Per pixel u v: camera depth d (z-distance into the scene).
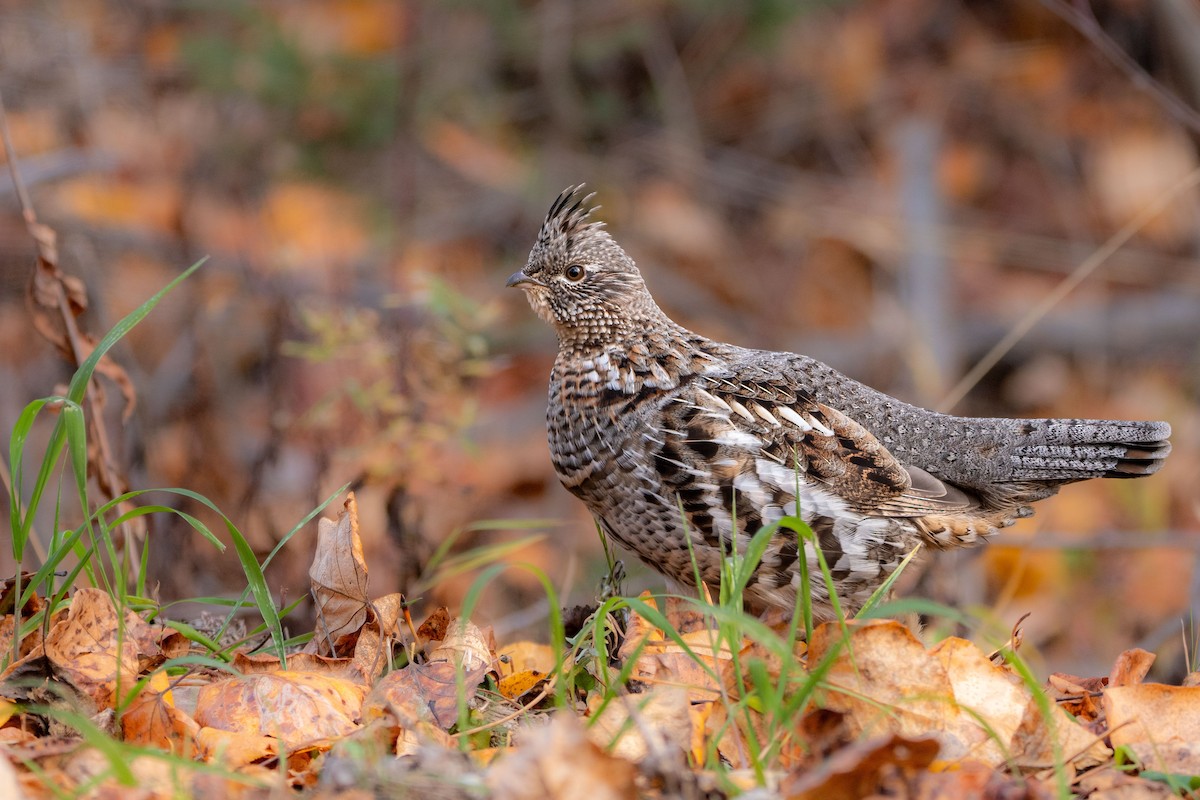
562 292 7.70
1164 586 13.65
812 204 17.78
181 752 5.07
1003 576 13.69
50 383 13.16
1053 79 18.53
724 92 18.22
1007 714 5.41
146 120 14.78
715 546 7.24
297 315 11.57
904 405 8.07
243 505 9.42
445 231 16.50
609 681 5.22
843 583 7.33
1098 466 7.87
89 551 5.59
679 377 7.46
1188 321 16.94
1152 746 5.10
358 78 15.14
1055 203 18.14
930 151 17.50
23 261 13.12
